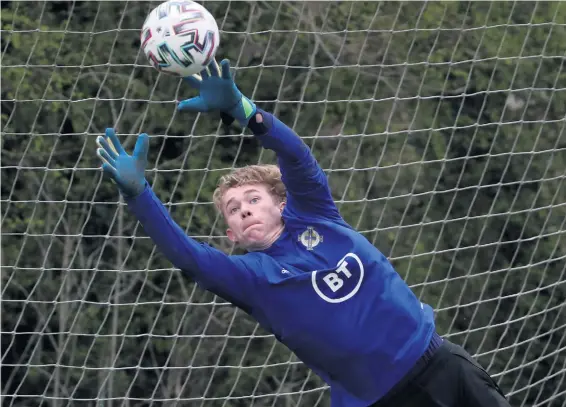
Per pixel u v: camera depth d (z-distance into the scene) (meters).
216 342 32.25
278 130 13.19
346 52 31.08
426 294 29.75
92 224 32.53
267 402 32.25
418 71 31.05
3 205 31.50
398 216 30.42
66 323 32.94
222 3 29.91
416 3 30.83
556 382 30.23
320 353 13.45
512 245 30.84
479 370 13.49
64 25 30.80
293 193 13.68
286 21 30.77
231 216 13.83
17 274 32.06
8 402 33.75
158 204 12.93
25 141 31.12
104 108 30.98
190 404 32.47
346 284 13.41
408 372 13.27
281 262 13.56
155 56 12.73
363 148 30.64
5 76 30.12
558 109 31.14
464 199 31.08
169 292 32.88
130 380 33.06
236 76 30.48
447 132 31.25
